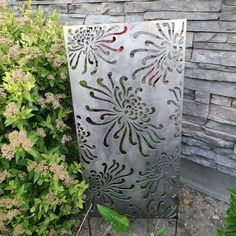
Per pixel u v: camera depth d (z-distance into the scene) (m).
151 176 1.47
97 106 1.36
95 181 1.52
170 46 1.25
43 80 1.55
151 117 1.36
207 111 1.65
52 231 1.48
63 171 1.34
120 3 1.75
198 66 1.59
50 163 1.34
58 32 1.67
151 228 1.67
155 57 1.27
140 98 1.34
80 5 1.95
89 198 1.57
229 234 1.21
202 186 1.88
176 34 1.23
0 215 1.27
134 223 1.70
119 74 1.31
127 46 1.27
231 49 1.45
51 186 1.38
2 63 1.38
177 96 1.32
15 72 1.28
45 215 1.41
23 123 1.27
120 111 1.37
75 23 2.03
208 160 1.76
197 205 1.80
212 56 1.52
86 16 1.95
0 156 1.30
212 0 1.42
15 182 1.33
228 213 1.21
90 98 1.35
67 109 1.59
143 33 1.25
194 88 1.65
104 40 1.27
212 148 1.71
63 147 1.58
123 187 1.52
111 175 1.50
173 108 1.34
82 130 1.42
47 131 1.54
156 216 1.57
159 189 1.50
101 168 1.48
